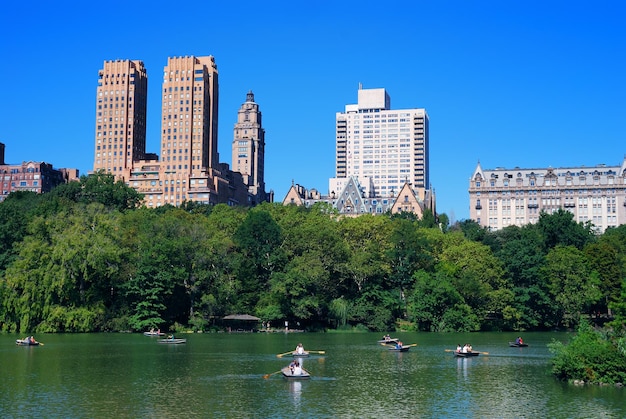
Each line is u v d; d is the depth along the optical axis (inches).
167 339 5748.0
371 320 7337.6
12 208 7687.0
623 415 2780.5
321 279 7175.2
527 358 4638.3
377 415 2795.3
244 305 7239.2
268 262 7509.8
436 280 7406.5
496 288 7726.4
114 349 4938.5
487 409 2903.5
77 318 6220.5
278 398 3112.7
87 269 6338.6
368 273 7337.6
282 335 6619.1
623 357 3437.5
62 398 3058.6
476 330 7465.6
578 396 3149.6
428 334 6939.0
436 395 3203.7
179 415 2763.3
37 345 5162.4
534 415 2795.3
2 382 3447.3
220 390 3297.2
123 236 7121.1
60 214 6840.6
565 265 7524.6
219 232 7731.3
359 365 4239.7
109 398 3070.9
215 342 5708.7
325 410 2876.5
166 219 7568.9
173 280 6761.8
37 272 6205.7
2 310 6235.2
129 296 6717.5
